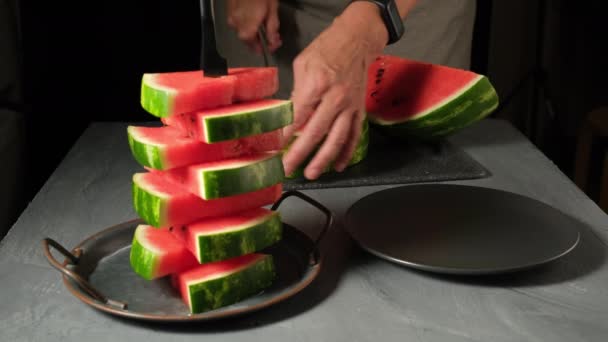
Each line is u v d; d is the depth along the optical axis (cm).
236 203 81
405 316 79
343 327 76
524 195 114
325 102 105
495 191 106
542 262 83
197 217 79
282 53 168
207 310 76
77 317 78
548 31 240
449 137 146
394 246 89
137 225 93
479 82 125
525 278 87
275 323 77
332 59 108
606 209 177
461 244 90
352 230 92
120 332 75
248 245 79
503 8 239
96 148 139
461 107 126
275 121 79
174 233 83
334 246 95
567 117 248
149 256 79
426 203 102
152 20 220
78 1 209
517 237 92
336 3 163
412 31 170
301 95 106
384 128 135
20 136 151
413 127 130
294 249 90
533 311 80
